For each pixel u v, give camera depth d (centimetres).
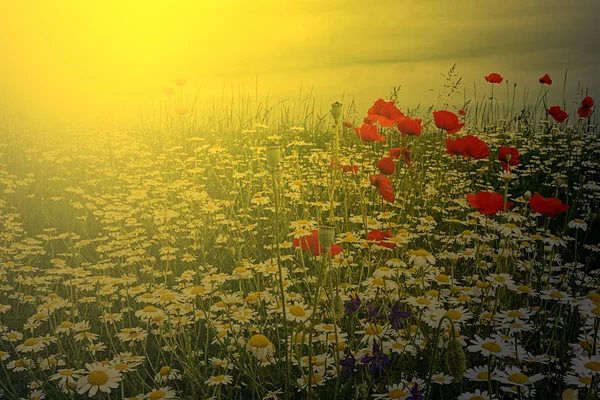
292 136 663
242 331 247
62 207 491
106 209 454
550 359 212
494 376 173
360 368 203
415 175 421
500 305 249
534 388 202
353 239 273
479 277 289
